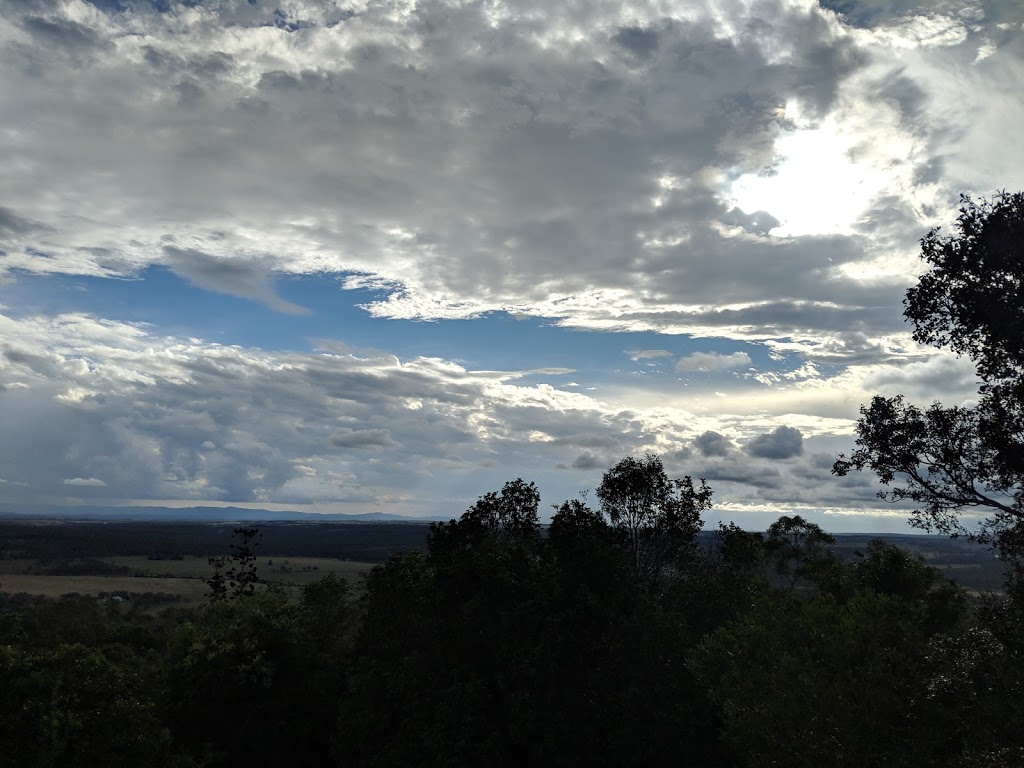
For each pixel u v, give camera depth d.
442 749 30.33
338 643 48.47
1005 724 17.56
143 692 29.81
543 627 32.81
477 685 31.75
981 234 16.17
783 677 24.45
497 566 34.34
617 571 34.59
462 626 33.91
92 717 26.58
